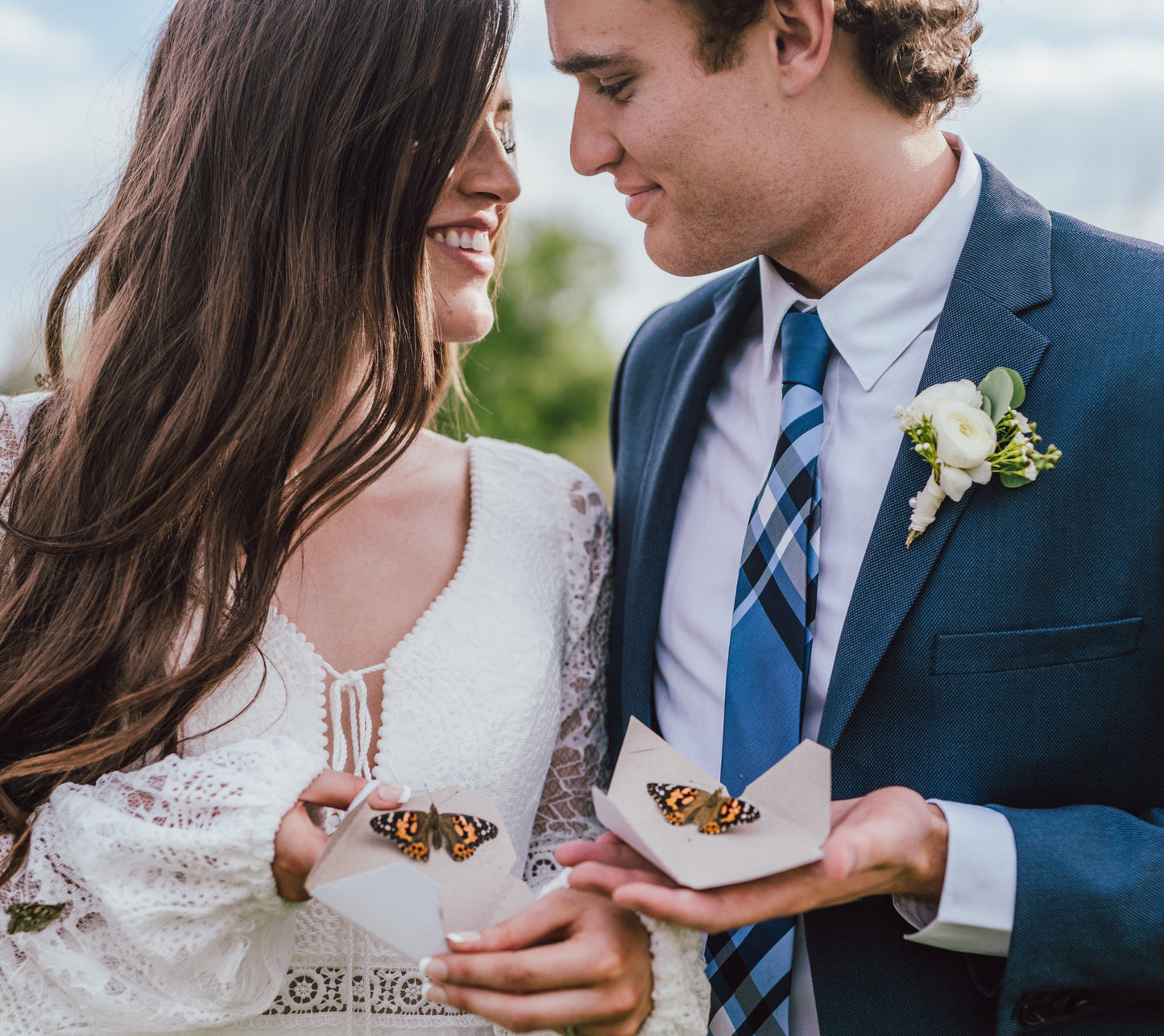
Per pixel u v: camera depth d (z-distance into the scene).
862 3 1.41
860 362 1.54
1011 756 1.36
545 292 8.65
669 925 1.17
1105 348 1.37
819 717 1.48
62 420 1.52
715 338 1.75
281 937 1.32
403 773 1.46
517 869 1.57
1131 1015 1.34
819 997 1.39
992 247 1.49
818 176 1.50
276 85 1.46
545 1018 1.08
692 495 1.72
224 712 1.43
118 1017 1.24
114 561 1.41
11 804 1.31
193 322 1.48
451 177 1.62
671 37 1.45
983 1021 1.34
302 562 1.56
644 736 1.24
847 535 1.51
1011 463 1.34
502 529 1.72
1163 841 1.27
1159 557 1.32
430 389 1.55
